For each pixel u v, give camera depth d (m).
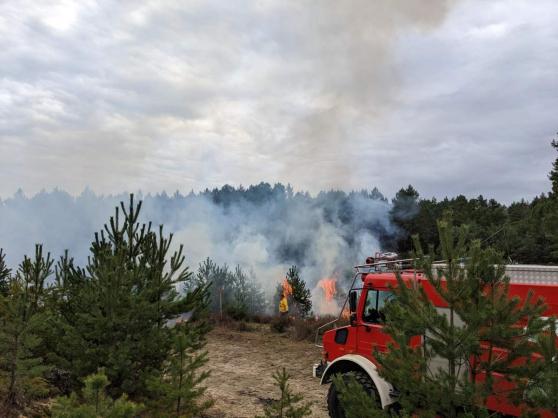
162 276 8.65
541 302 4.91
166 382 6.96
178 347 6.73
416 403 5.13
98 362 7.50
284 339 18.41
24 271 9.33
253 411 9.32
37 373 6.97
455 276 5.07
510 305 4.79
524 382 4.77
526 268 6.16
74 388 7.98
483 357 5.35
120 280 7.73
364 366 7.45
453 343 4.89
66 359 7.97
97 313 7.61
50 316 7.96
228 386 11.57
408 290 5.40
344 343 8.50
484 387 4.86
